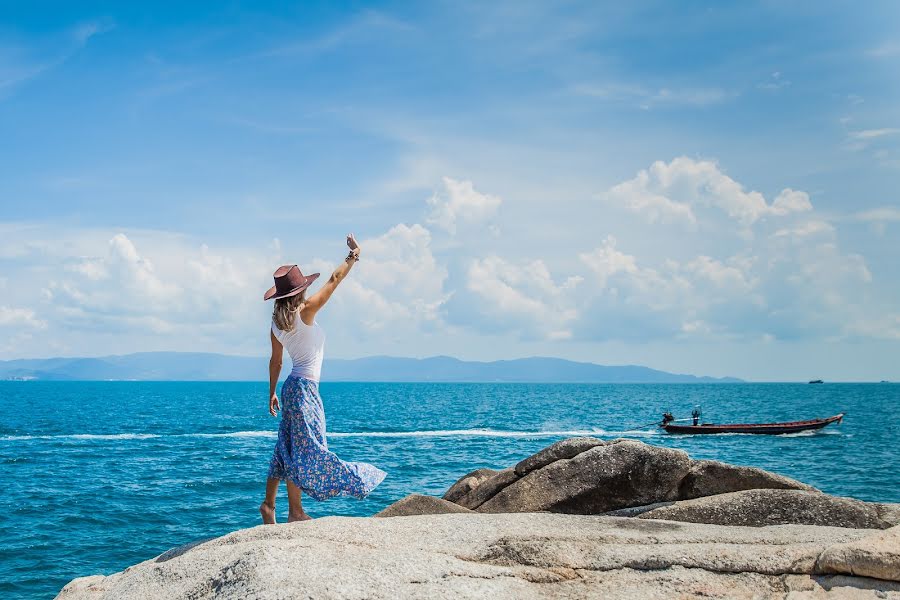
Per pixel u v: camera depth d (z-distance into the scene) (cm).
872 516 652
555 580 471
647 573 478
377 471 632
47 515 2048
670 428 5100
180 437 4962
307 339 622
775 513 673
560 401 12862
